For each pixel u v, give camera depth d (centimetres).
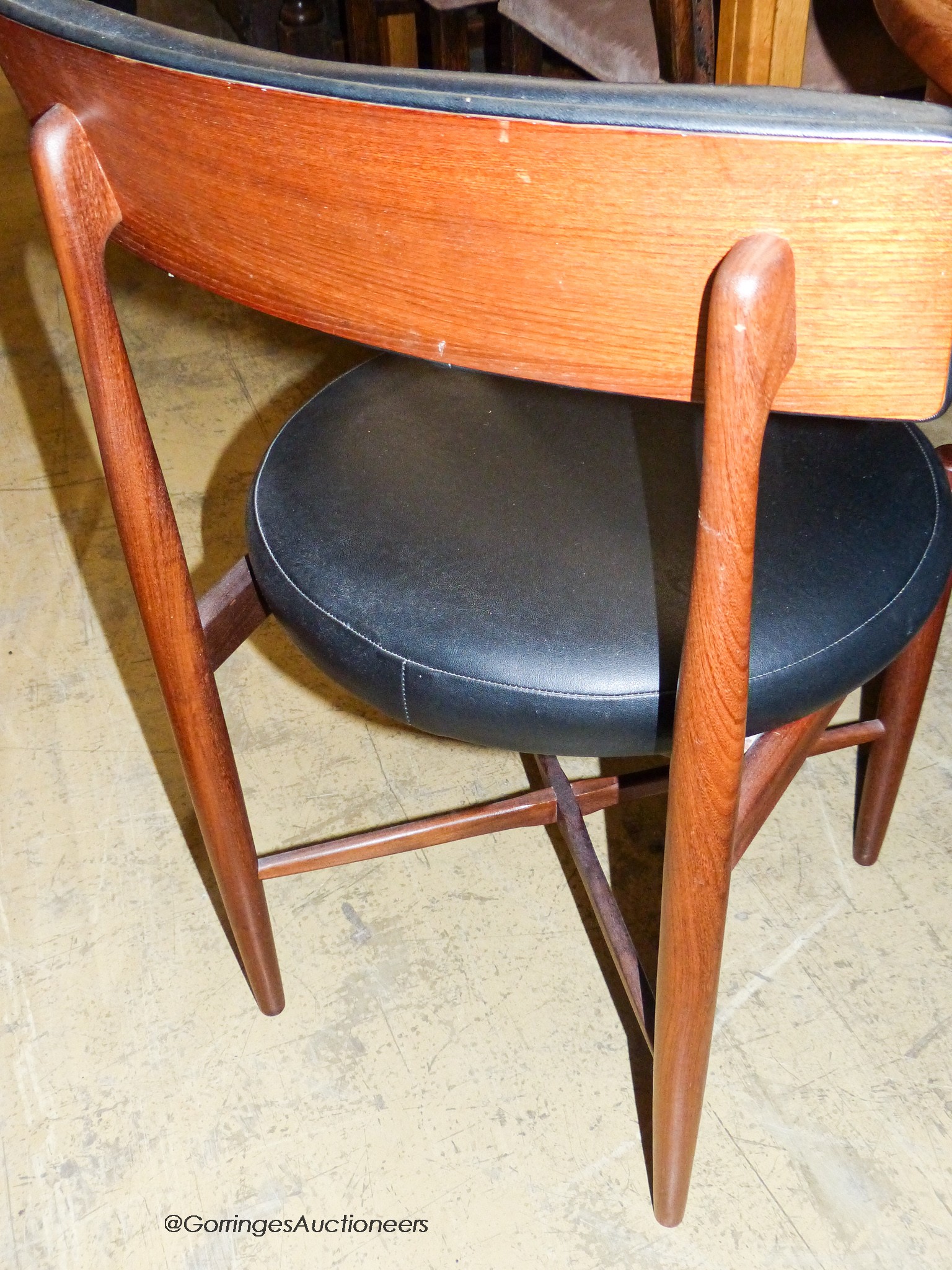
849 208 39
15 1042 96
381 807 115
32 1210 86
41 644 133
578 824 90
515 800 91
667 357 45
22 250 205
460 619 64
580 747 64
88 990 100
